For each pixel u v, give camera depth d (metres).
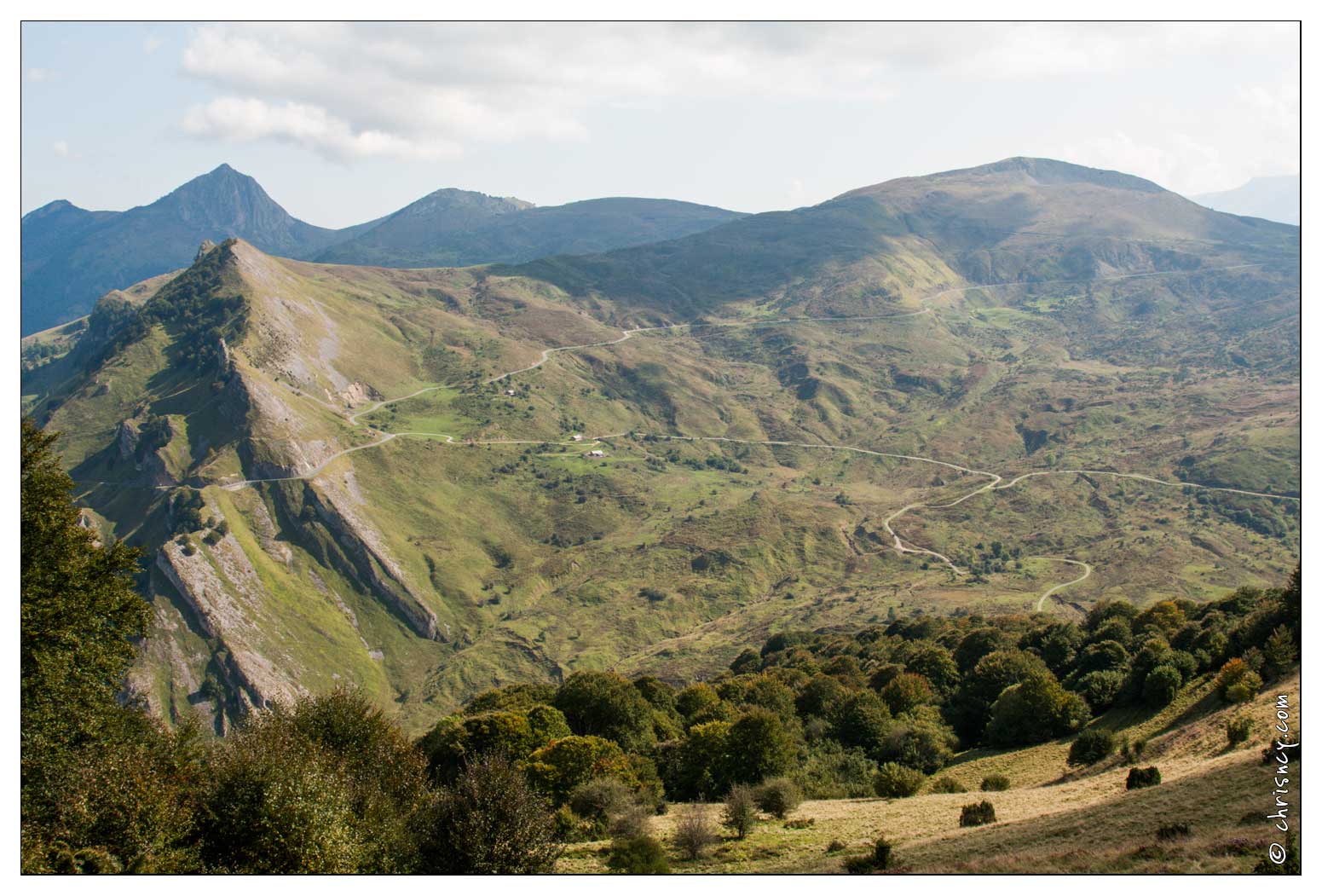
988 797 52.03
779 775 60.31
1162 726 61.09
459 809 37.03
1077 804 43.97
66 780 34.41
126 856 32.75
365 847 35.78
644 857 39.12
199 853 34.12
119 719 44.25
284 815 34.53
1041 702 70.06
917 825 45.53
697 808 50.25
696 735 62.31
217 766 36.66
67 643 40.81
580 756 56.66
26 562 40.50
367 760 46.16
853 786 60.72
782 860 40.59
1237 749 47.25
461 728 67.88
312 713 47.41
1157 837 34.94
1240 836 33.00
